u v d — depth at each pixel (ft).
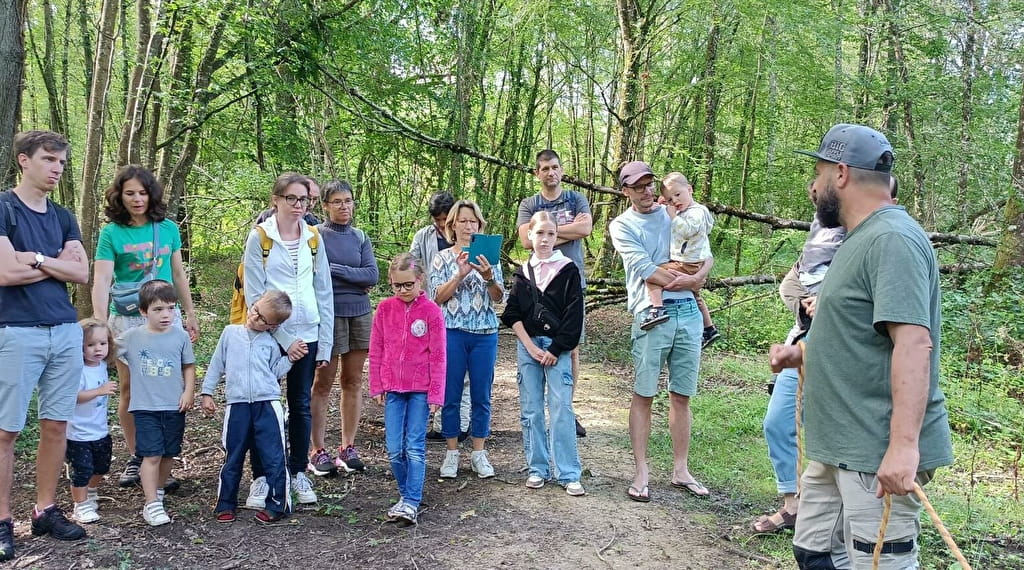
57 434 11.16
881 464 6.86
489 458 16.24
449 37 34.32
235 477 12.30
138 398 12.07
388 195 40.57
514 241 36.70
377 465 15.52
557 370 14.07
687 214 14.32
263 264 12.95
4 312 10.53
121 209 13.06
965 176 35.70
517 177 43.78
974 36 40.78
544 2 36.42
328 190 14.93
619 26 36.91
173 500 13.09
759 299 30.07
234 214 32.78
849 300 7.27
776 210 45.14
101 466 12.27
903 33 41.14
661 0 38.78
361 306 14.92
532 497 13.78
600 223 52.31
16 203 10.76
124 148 25.44
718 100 44.65
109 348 12.57
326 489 14.02
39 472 11.26
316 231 13.69
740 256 40.73
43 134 10.91
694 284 13.80
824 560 8.26
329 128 33.12
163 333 12.34
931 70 40.91
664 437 17.80
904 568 7.32
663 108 47.39
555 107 63.26
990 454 16.84
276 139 29.45
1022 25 38.42
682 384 14.12
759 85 44.45
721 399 21.06
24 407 10.69
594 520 12.75
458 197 35.22
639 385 13.82
